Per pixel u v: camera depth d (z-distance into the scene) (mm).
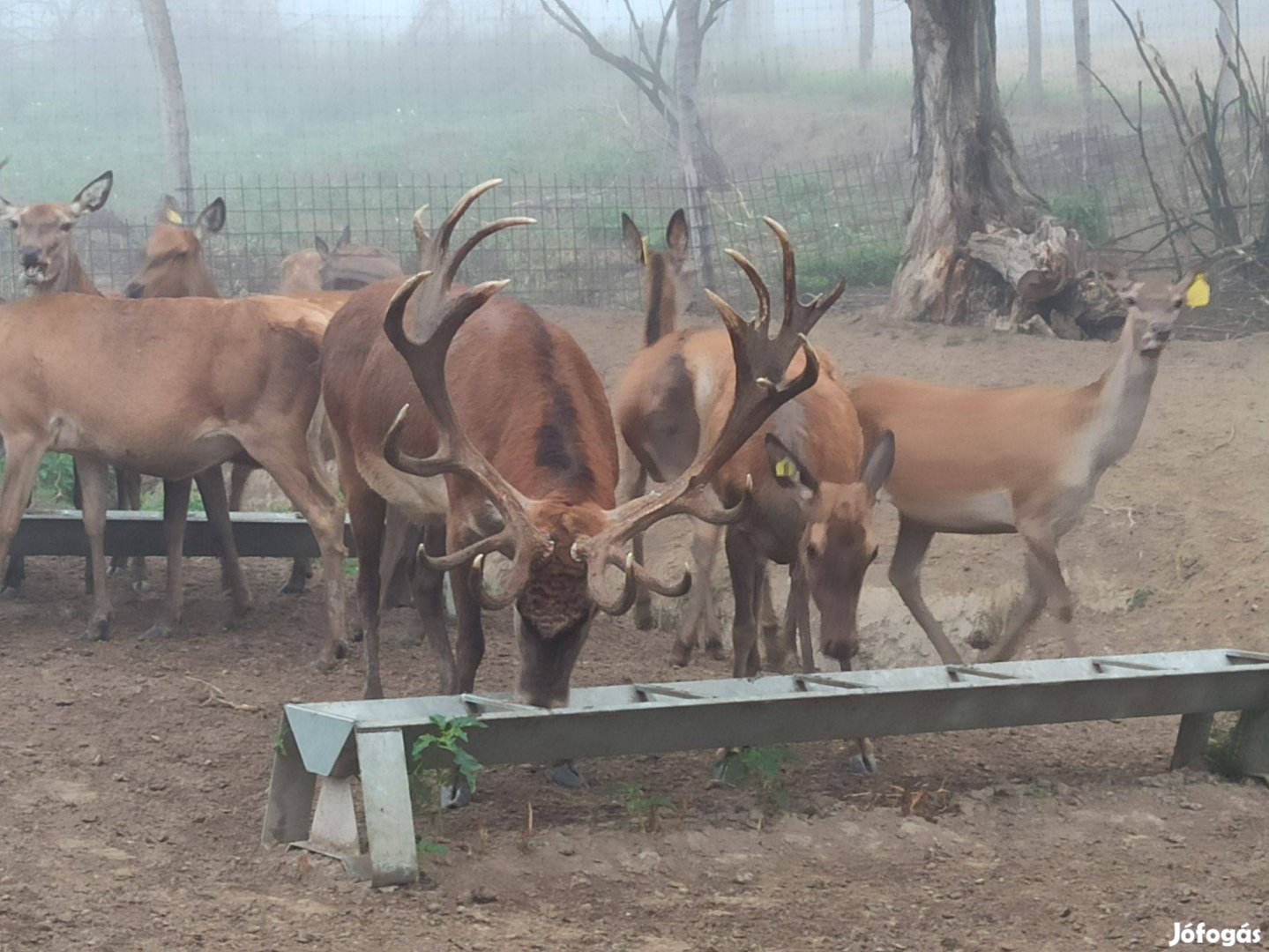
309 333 7355
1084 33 22531
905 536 7574
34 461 7523
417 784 4969
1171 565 8367
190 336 7422
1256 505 8570
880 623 8555
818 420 6062
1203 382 10445
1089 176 18984
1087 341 12164
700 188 15852
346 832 4836
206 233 10086
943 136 13039
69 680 6863
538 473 5062
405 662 7449
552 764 5723
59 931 4188
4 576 8117
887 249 17016
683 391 7215
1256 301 13539
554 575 4750
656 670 7617
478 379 5457
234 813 5297
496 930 4336
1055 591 7176
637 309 15562
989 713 5516
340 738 4730
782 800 5445
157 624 7773
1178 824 5438
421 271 4797
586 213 20703
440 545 6211
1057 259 12406
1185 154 14391
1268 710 5914
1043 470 7098
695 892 4691
